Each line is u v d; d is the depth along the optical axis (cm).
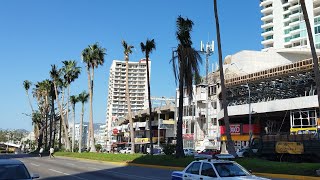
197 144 7025
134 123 9512
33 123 11906
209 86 7181
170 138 8250
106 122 14475
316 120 4853
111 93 13612
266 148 3256
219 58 2933
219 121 6712
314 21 10775
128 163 3644
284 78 5647
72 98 7831
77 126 16888
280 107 5391
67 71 7038
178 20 3297
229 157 1292
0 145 12494
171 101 9256
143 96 13350
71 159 4788
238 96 6544
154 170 2867
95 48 5541
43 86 9031
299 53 8225
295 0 12131
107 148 11194
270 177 2272
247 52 7794
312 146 2881
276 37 12700
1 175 980
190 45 3294
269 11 13275
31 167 3014
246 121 6538
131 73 13438
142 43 4212
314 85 5266
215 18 2970
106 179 2072
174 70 3309
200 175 1171
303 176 2122
